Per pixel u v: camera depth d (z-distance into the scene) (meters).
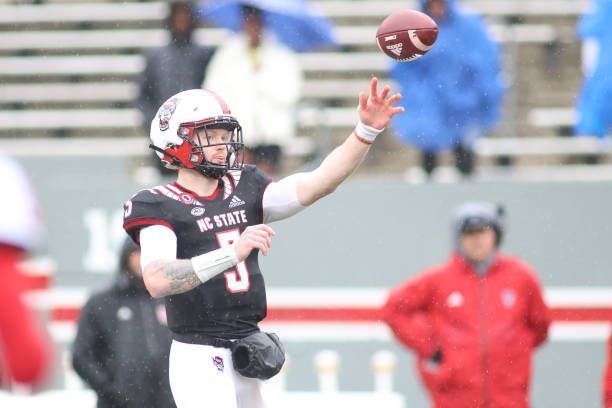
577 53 46.56
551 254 37.06
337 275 36.78
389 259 36.81
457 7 36.88
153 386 25.64
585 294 36.91
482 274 28.25
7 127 47.12
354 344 36.53
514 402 27.97
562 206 37.03
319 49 47.69
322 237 36.81
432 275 28.52
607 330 36.91
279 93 36.72
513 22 47.78
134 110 47.31
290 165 42.00
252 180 18.36
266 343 17.66
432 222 36.81
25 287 11.34
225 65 36.53
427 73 36.00
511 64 42.16
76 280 36.97
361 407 31.16
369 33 48.00
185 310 17.86
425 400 36.31
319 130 38.56
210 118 17.73
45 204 37.22
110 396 25.69
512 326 28.03
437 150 36.88
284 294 36.75
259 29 36.78
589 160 43.66
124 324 25.73
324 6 48.75
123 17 50.00
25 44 49.41
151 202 17.75
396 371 36.41
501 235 28.36
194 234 17.72
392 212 36.84
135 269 25.69
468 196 36.88
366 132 17.66
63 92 48.34
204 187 18.09
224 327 17.86
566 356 36.94
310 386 36.50
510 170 43.25
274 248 36.84
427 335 28.52
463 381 27.92
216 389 17.75
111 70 48.59
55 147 46.00
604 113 37.41
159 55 36.06
